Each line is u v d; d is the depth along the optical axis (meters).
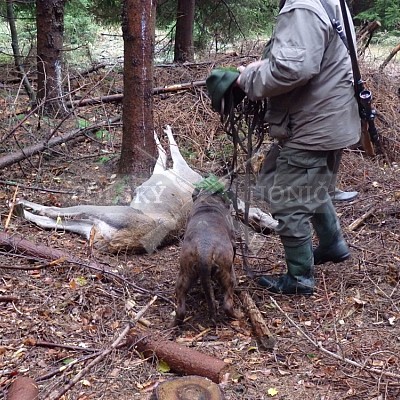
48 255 4.37
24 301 3.83
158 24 11.04
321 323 3.68
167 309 3.85
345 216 5.39
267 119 3.78
